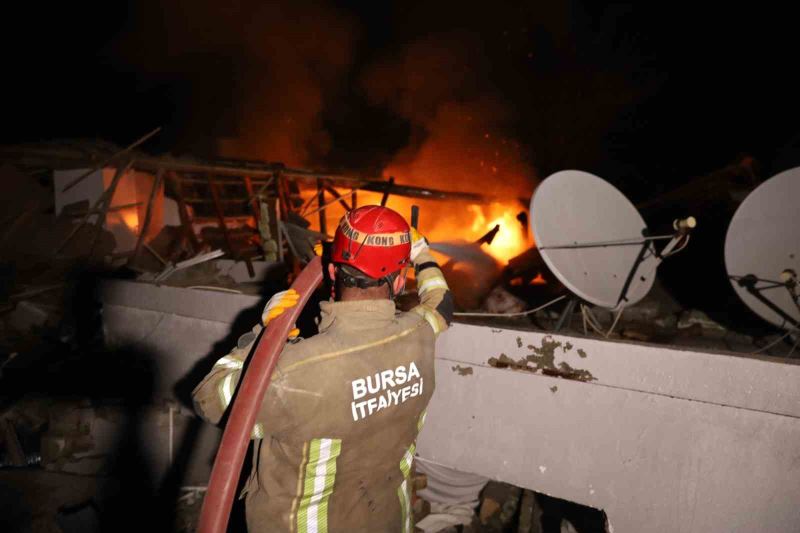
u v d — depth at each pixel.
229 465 1.16
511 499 2.87
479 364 2.24
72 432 3.22
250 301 2.92
